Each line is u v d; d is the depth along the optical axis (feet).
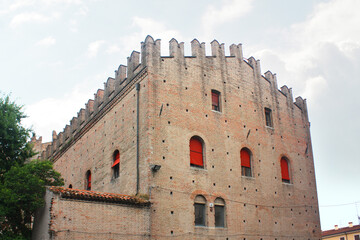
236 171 110.22
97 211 83.56
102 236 82.53
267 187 115.65
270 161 119.85
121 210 86.69
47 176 100.63
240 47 126.82
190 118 105.91
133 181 98.53
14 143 106.93
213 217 100.53
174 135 101.24
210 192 102.47
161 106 101.30
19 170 94.38
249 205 109.09
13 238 88.89
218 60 118.93
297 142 131.23
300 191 124.47
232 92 118.42
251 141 117.39
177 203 95.50
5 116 106.22
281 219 115.24
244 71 124.77
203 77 112.98
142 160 96.89
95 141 125.70
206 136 107.45
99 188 116.37
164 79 104.99
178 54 110.32
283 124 129.29
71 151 143.95
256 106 123.44
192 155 103.86
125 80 114.42
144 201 90.07
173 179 96.94
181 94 106.63
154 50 106.22
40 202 85.56
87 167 127.95
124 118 110.01
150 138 96.89
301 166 128.77
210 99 112.37
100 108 127.24
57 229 78.18
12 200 86.28
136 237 86.79
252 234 106.52
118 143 110.52
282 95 133.49
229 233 102.01
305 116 138.62
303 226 120.16
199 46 116.16
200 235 96.68
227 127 113.09
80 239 79.92
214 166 106.01
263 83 129.08
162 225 91.35
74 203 81.56
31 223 96.89
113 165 111.86
